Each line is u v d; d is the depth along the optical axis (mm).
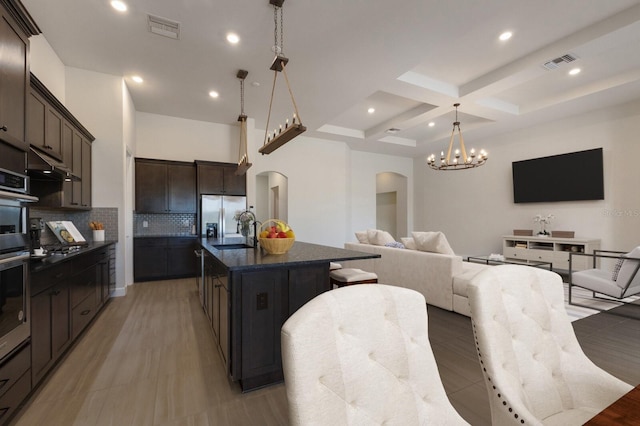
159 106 5234
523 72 4016
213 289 2744
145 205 5293
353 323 792
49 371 2145
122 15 2930
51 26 3084
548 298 1237
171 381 2084
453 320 3260
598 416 690
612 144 5180
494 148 7059
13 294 1635
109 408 1788
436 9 2832
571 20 3156
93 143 4078
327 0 2723
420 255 3848
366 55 3598
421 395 857
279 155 6941
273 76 4145
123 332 2943
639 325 3090
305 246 3199
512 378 1030
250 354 1986
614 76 4434
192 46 3455
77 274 2643
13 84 1790
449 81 4641
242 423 1672
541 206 6176
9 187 1702
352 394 742
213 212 5668
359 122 6758
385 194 10492
